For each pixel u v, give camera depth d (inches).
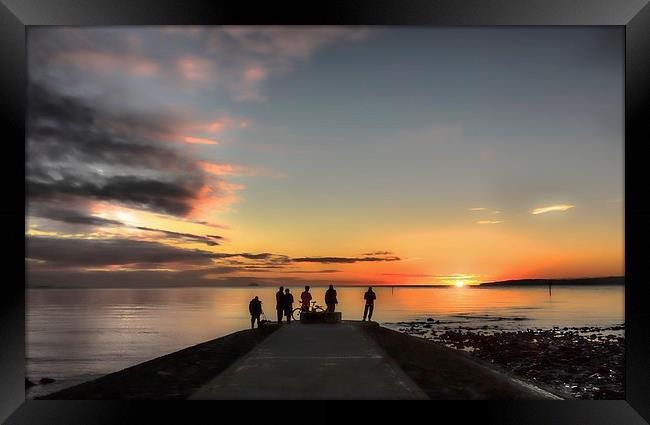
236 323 3686.0
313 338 790.5
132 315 4977.9
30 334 3164.4
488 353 1544.0
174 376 629.0
